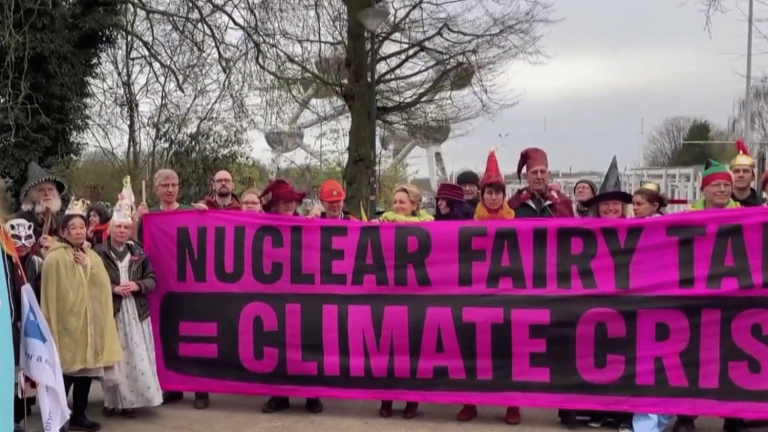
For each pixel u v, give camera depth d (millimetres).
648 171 23000
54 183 5059
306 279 5207
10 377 3541
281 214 5477
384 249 5117
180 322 5352
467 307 4984
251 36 14328
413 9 16062
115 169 17047
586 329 4840
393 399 5031
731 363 4652
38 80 12930
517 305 4922
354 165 14930
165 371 5352
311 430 4754
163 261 5391
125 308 4953
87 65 14109
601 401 4777
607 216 5156
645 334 4770
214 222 5355
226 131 18516
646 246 4805
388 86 16672
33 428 4840
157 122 14797
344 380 5105
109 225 5145
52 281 4461
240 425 4879
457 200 5980
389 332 5066
